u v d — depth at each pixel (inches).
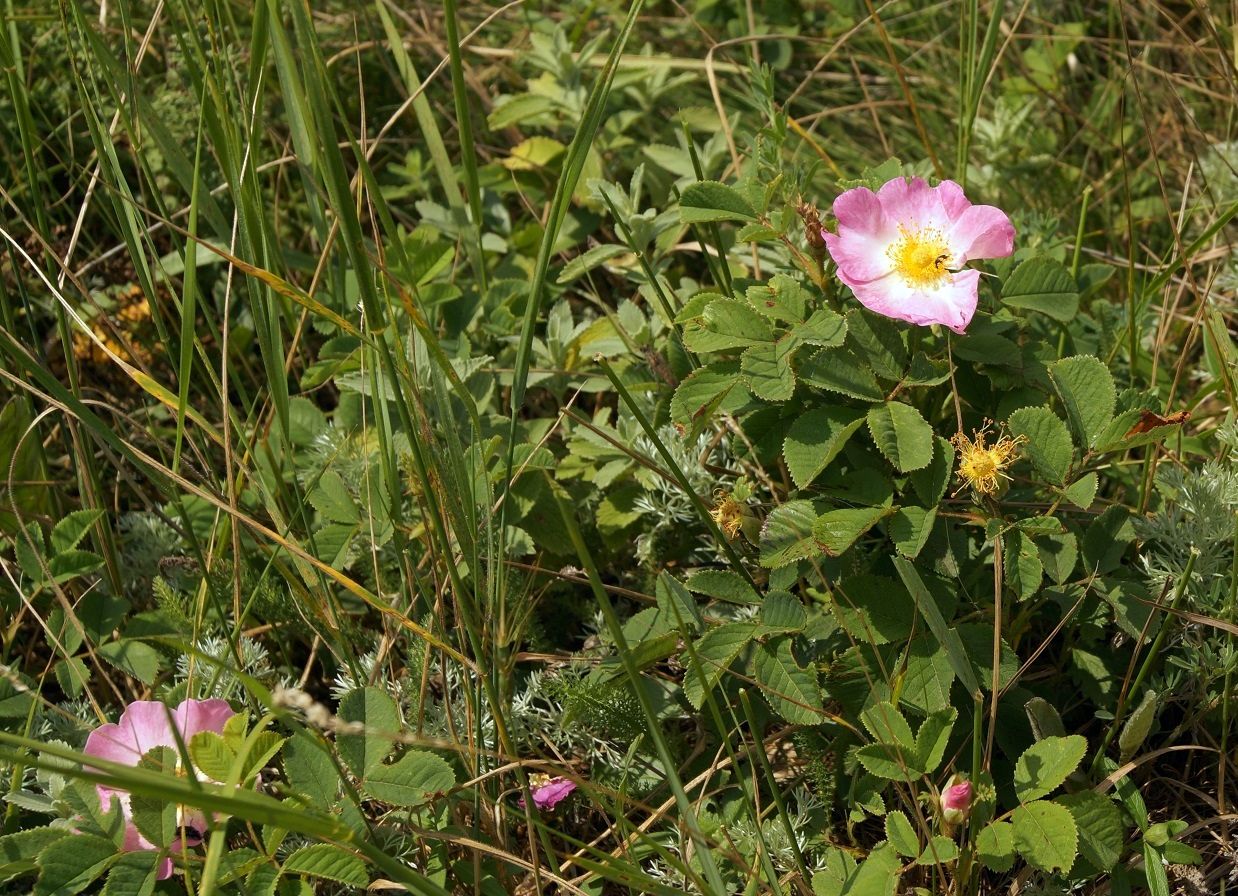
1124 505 34.5
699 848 31.1
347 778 32.4
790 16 45.9
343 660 35.0
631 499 36.4
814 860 33.2
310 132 32.3
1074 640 34.2
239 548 34.4
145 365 40.3
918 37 45.8
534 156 41.8
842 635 33.8
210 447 38.4
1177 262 35.8
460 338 37.3
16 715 34.0
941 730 32.0
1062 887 32.4
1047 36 43.1
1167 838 32.4
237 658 34.0
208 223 41.1
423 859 32.9
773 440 34.4
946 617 33.1
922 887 32.1
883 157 43.6
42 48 42.0
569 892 33.1
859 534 32.7
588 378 37.9
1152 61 44.1
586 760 34.8
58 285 36.5
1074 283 34.2
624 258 40.3
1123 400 34.0
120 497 38.7
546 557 36.5
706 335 33.7
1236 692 33.5
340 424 37.4
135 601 37.1
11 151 41.2
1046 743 32.1
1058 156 42.4
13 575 36.3
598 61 43.8
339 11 45.0
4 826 33.4
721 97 44.6
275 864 31.9
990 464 32.5
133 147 35.1
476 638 32.2
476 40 45.4
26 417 36.3
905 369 33.5
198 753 31.1
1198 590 33.5
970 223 33.2
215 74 34.6
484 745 34.0
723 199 34.4
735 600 33.6
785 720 33.5
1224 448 35.3
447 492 32.1
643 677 34.7
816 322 33.4
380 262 32.2
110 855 31.8
